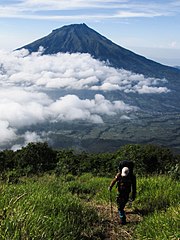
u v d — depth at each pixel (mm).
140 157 24031
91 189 11633
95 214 7312
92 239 6145
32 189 7246
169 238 5238
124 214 7316
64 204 6578
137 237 6238
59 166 26781
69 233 5320
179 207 6430
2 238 3812
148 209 7891
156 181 9125
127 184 7641
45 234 4414
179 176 10219
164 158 24609
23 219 4305
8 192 5961
